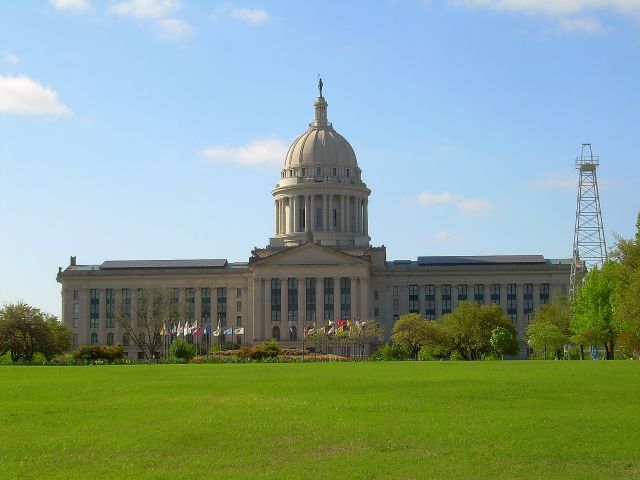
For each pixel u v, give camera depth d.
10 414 51.84
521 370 86.06
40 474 36.06
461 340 176.25
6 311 157.00
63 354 186.25
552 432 43.50
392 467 36.72
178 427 45.88
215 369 103.00
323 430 44.50
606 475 35.50
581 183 187.25
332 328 199.12
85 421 48.62
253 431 44.38
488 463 37.34
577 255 188.00
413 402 55.59
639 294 108.25
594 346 170.38
